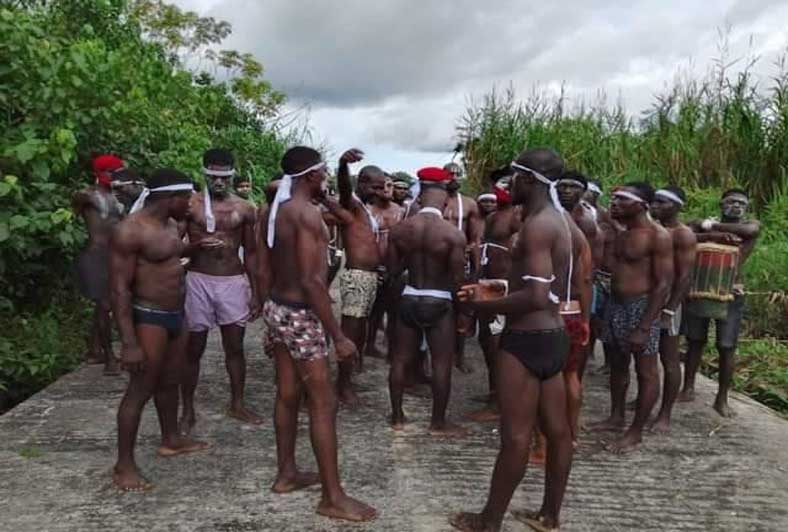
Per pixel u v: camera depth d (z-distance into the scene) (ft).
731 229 18.92
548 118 44.06
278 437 13.26
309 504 12.83
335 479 12.39
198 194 17.01
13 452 14.96
